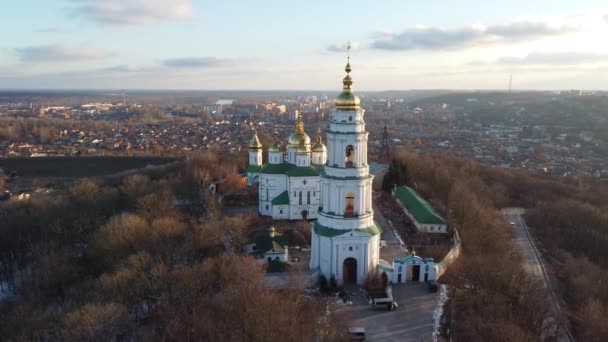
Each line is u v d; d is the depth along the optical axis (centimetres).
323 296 10256
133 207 17125
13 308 10006
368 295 10212
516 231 17738
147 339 8538
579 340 10100
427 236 14325
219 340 8250
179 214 15825
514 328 8856
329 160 10831
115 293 9550
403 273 11094
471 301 10088
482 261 11100
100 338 8112
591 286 12100
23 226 15100
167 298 9850
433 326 9238
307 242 13550
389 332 9006
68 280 11200
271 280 10619
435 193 19575
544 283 12900
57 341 8081
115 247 12062
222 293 9481
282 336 7919
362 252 10738
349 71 10419
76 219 15375
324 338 8300
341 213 10731
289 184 15525
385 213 16612
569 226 17312
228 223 13488
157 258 11262
